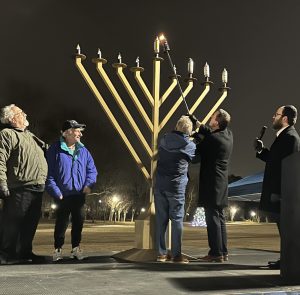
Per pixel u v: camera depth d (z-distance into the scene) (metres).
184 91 6.21
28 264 4.96
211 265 5.09
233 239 22.06
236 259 5.81
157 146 5.96
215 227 5.48
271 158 4.99
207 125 5.82
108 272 4.34
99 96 5.80
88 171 5.55
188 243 17.39
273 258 5.97
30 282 3.76
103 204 61.50
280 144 4.91
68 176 5.37
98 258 5.59
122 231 30.48
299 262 3.79
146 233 5.62
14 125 5.20
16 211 5.05
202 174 5.58
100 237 21.84
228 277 4.13
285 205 3.90
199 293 3.37
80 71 5.74
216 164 5.48
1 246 5.07
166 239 5.91
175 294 3.33
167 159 5.30
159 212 5.38
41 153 5.29
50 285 3.63
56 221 5.38
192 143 5.35
